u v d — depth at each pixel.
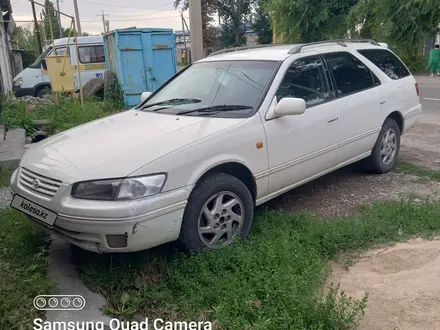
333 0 15.20
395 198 5.64
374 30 14.66
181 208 3.77
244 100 4.70
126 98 13.67
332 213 5.26
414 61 23.19
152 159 3.70
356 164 6.66
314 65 5.34
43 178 3.83
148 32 13.60
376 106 6.01
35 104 12.73
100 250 3.61
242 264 3.85
